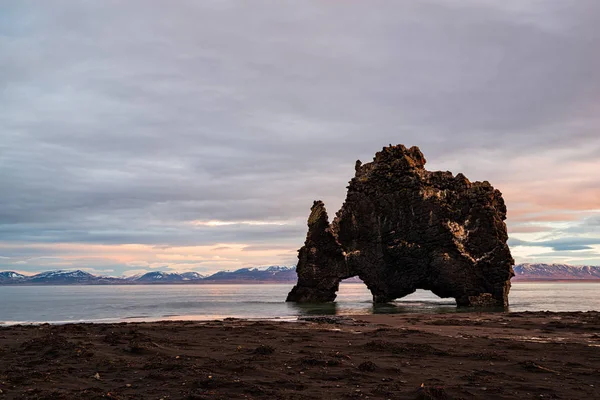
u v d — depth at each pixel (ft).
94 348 82.48
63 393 50.90
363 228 308.81
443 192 287.48
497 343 91.35
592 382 57.11
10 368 65.77
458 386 54.54
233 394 50.67
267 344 90.33
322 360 68.69
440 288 280.72
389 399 49.14
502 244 270.87
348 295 554.87
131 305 310.65
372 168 315.17
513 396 50.47
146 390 52.75
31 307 295.07
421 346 82.79
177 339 97.09
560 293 625.41
